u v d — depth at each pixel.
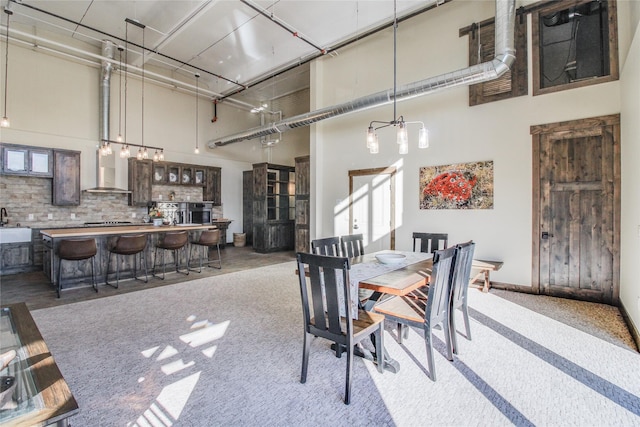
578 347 2.65
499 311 3.53
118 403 1.94
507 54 3.73
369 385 2.13
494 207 4.51
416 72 5.34
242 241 9.47
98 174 6.84
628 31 3.51
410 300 2.64
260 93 9.52
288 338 2.88
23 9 5.35
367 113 6.02
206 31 5.93
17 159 5.74
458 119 4.85
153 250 5.50
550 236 4.10
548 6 4.11
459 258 2.45
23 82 5.98
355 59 6.19
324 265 1.95
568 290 4.00
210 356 2.54
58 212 6.37
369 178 5.98
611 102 3.70
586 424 1.75
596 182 3.80
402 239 5.50
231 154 9.61
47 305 3.81
